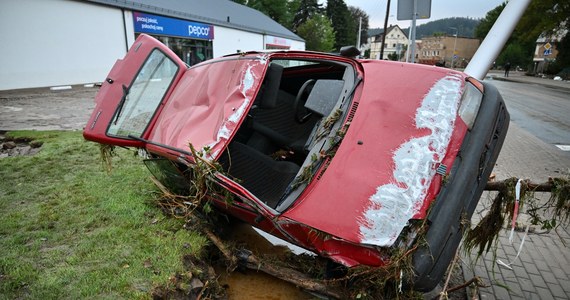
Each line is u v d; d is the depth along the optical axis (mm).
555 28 33750
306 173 2656
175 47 21922
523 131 9141
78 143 6516
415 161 2432
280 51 3572
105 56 17547
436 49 84500
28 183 4738
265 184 3473
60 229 3529
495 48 5320
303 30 52188
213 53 25641
